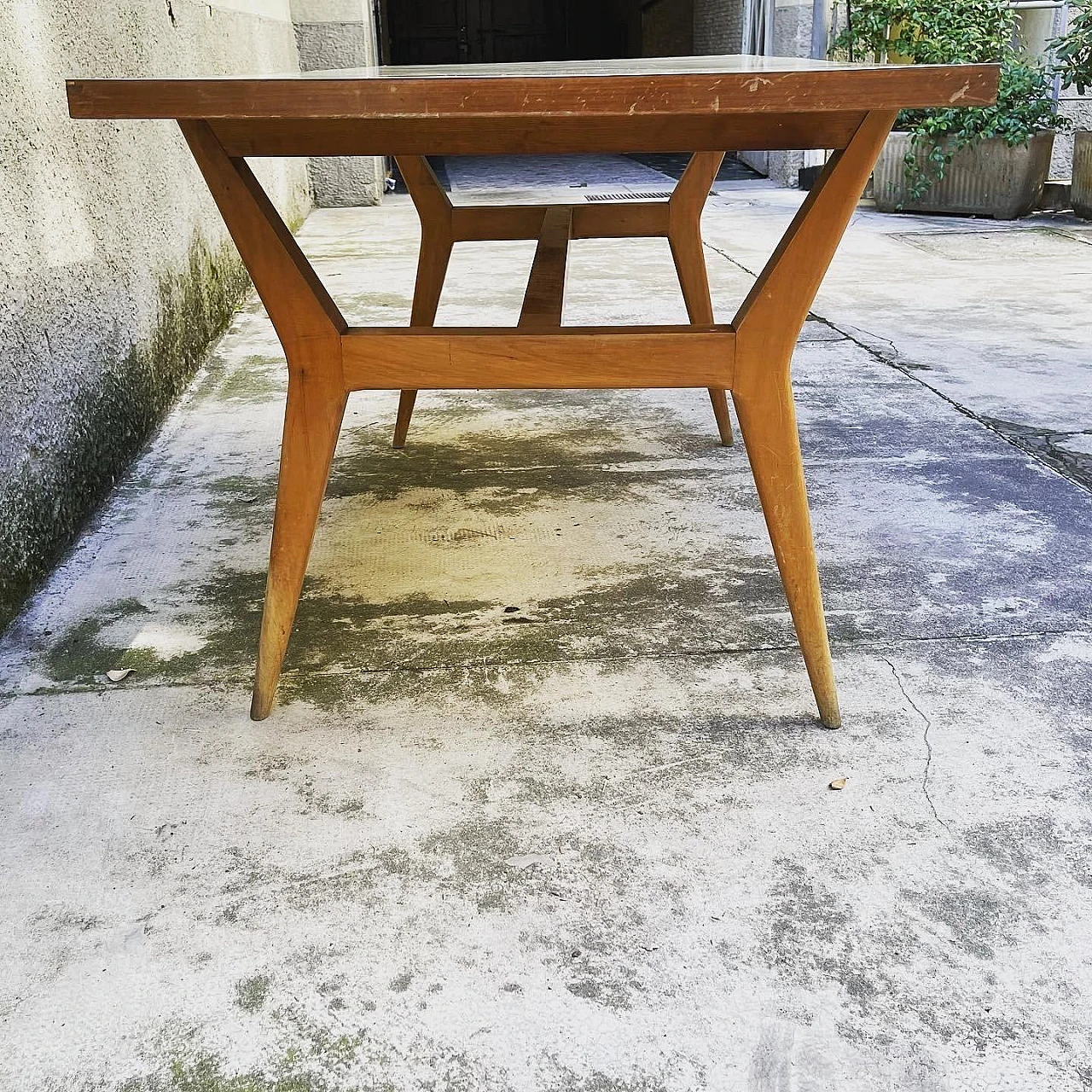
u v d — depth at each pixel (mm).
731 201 6152
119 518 1917
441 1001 875
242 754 1217
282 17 5488
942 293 3715
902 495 1979
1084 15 5223
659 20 12055
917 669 1378
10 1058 828
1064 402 2518
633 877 1014
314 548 1789
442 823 1095
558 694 1336
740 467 2141
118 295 2156
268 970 909
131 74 2389
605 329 1195
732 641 1461
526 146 1425
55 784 1161
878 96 898
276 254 1141
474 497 2010
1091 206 5270
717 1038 836
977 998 870
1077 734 1231
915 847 1049
